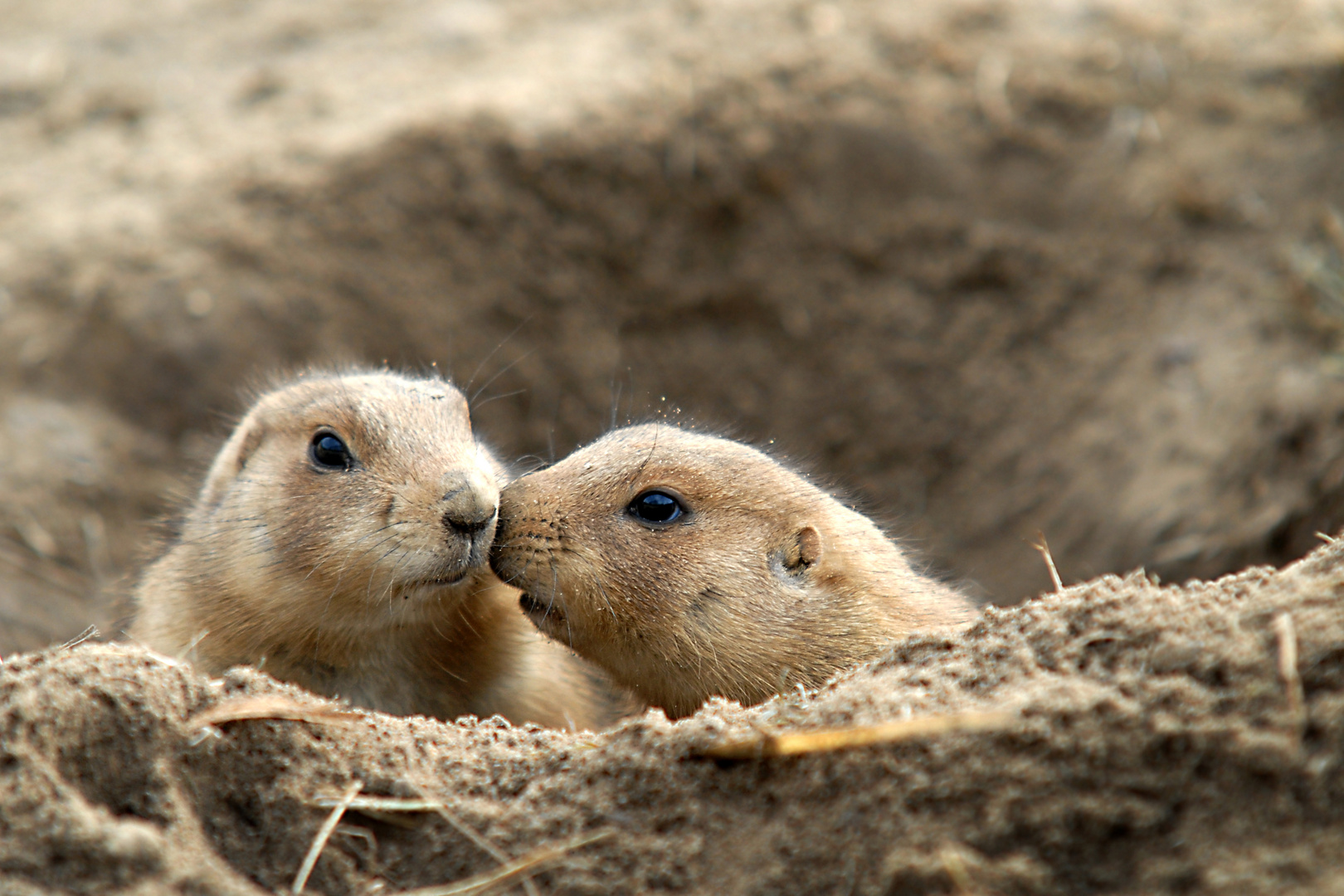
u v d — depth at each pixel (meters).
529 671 10.95
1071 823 5.27
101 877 5.38
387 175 19.55
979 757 5.57
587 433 19.81
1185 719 5.43
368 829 6.24
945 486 19.02
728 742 6.02
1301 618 5.76
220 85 22.64
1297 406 15.23
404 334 19.19
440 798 6.38
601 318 20.08
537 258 19.84
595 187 20.05
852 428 19.77
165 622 10.47
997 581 17.59
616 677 9.88
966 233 19.97
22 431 17.17
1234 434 15.77
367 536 9.26
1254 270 17.34
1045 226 19.66
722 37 21.45
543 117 20.03
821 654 9.45
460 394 11.11
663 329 20.30
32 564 15.71
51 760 5.87
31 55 24.28
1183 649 5.84
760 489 9.88
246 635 9.97
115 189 19.97
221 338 18.44
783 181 20.39
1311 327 16.12
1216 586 6.57
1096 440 17.59
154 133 21.45
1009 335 19.38
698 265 20.36
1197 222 18.39
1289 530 14.55
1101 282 18.94
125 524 17.09
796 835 5.62
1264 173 18.22
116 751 6.15
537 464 13.20
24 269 18.56
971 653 6.58
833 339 20.19
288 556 9.62
